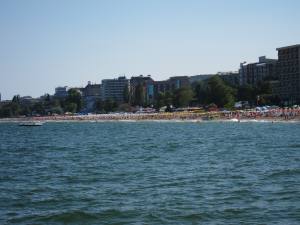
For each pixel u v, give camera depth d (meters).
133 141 103.12
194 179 42.84
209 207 31.08
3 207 33.09
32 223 28.38
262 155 62.59
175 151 73.62
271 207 30.55
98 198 35.19
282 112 173.75
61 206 32.94
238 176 43.88
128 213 30.14
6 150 89.62
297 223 26.72
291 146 74.50
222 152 69.00
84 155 72.25
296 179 41.09
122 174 47.81
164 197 34.84
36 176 48.81
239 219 27.92
